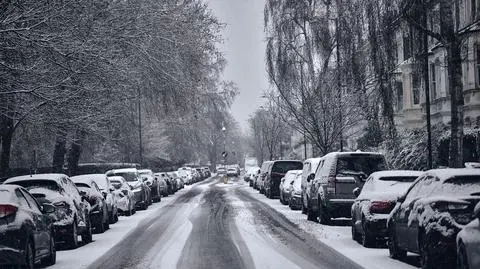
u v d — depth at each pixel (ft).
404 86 178.91
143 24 95.96
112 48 88.94
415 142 145.48
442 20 89.25
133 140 200.34
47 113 90.48
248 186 279.49
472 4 129.08
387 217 65.31
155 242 76.38
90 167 218.18
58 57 81.41
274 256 61.31
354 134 170.81
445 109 151.64
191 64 132.77
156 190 166.50
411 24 91.56
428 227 47.70
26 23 74.02
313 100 159.53
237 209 131.54
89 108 95.71
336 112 158.40
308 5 159.43
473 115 138.82
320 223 94.38
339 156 88.38
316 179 96.94
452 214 46.96
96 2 84.17
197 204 152.56
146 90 133.18
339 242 72.64
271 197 171.83
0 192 51.65
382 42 97.81
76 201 75.05
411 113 177.27
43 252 56.75
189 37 120.67
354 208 72.54
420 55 95.91
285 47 161.99
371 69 104.83
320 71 158.51
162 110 144.25
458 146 88.94
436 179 50.62
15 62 79.15
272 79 163.43
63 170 140.67
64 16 79.00
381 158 88.43
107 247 73.31
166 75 120.57
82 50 77.56
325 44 154.40
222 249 67.41
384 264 55.26
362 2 102.63
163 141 261.65
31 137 120.67
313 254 62.49
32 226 52.70
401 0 91.35
